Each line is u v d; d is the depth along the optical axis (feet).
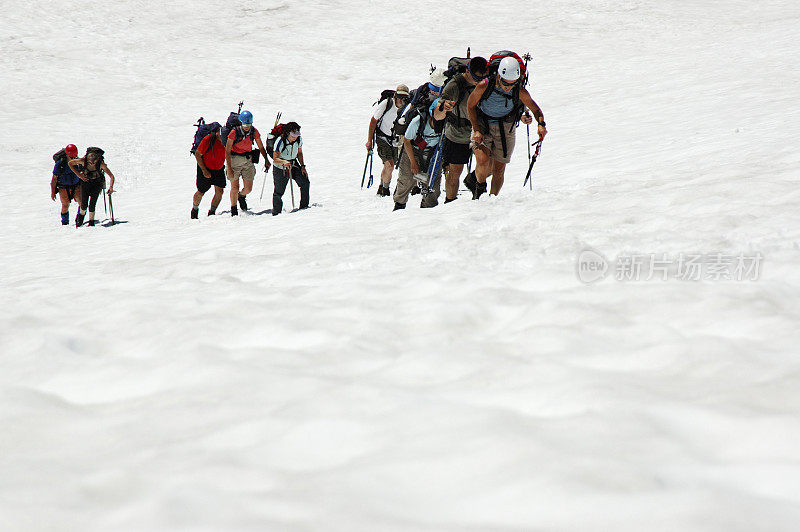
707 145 123.34
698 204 68.95
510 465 23.34
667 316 41.34
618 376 32.09
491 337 40.91
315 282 60.29
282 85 329.52
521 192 96.07
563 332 38.78
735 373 31.14
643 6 444.14
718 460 23.50
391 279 56.70
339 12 447.83
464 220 82.02
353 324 45.01
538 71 311.88
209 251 86.22
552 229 69.46
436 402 30.25
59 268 91.45
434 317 44.73
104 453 28.58
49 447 29.81
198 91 323.16
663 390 30.09
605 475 22.12
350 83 328.29
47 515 22.84
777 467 22.13
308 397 32.45
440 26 418.72
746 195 69.87
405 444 26.25
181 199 181.98
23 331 49.16
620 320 40.70
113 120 285.43
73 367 41.09
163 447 28.50
